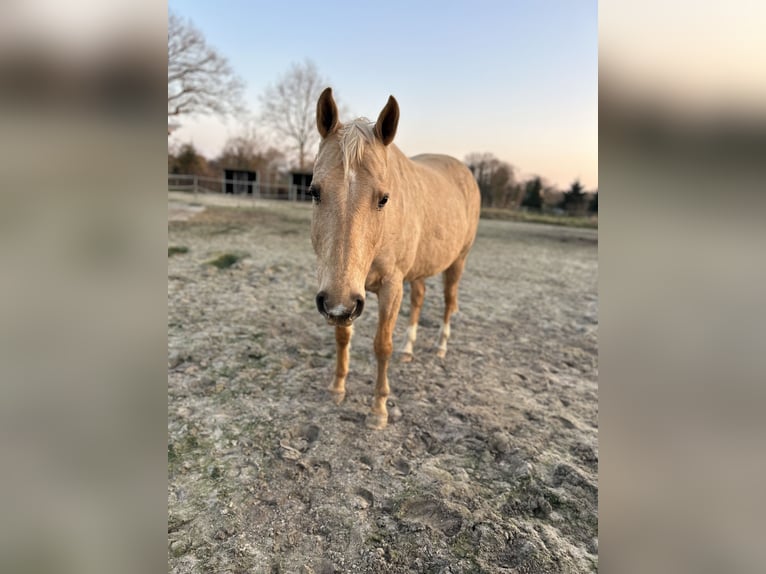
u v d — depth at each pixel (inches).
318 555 66.8
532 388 128.1
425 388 123.3
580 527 74.0
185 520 71.4
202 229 370.6
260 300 189.5
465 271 299.7
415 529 71.9
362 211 72.1
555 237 574.6
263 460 87.5
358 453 91.7
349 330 107.7
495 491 81.9
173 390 110.7
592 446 97.8
